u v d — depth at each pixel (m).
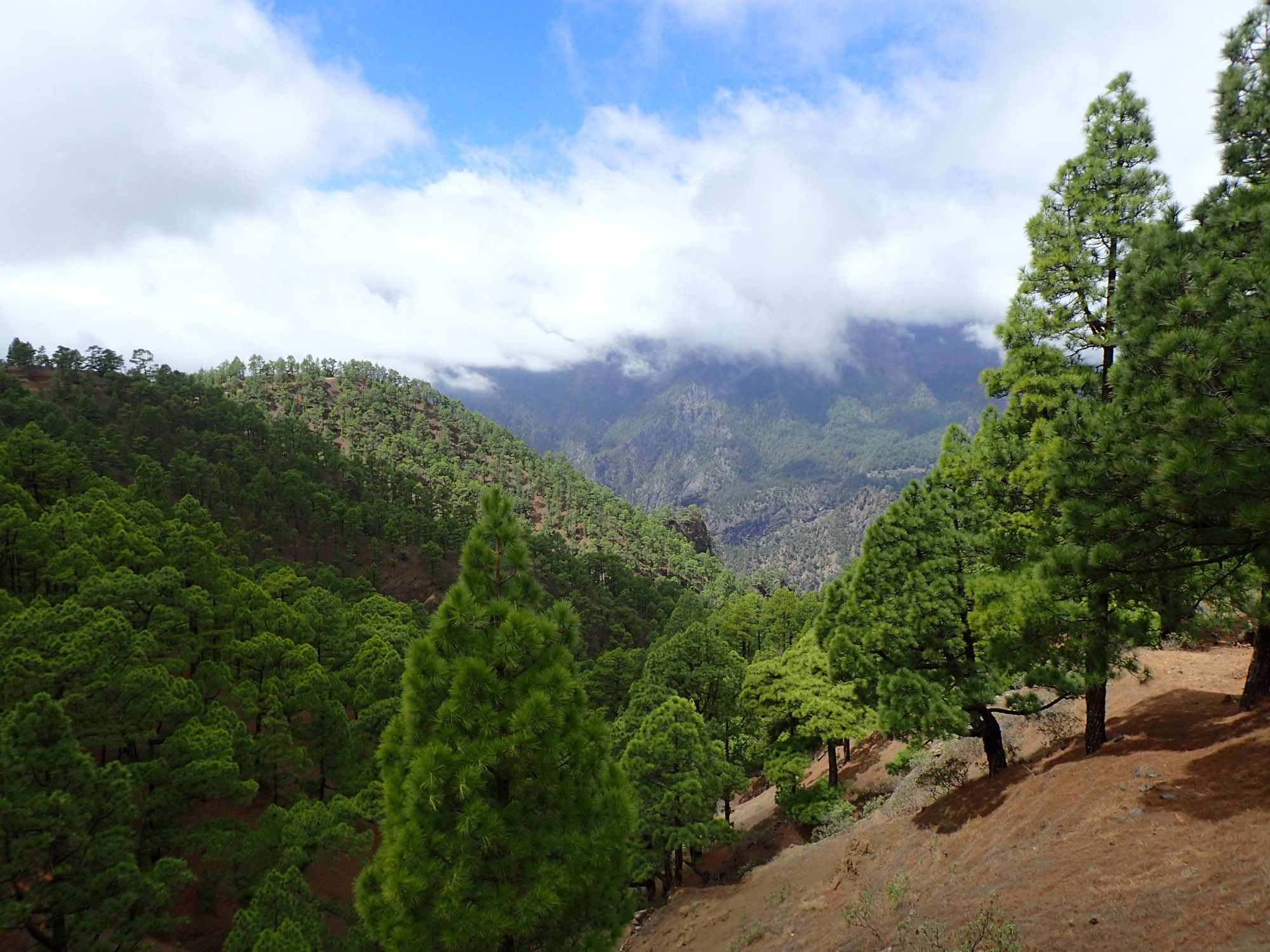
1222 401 8.55
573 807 9.57
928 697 17.89
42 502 59.88
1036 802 15.66
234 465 124.06
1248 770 12.01
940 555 18.73
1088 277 15.57
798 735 35.28
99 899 16.89
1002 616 14.00
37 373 135.00
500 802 9.37
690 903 25.86
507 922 8.42
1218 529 9.28
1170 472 8.51
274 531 108.69
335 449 164.00
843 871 19.31
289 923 15.66
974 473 18.59
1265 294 8.22
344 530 118.12
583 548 192.88
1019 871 13.03
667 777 28.86
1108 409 10.28
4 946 16.84
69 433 98.00
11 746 16.19
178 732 26.17
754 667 36.16
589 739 9.93
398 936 8.48
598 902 9.55
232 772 25.81
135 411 126.56
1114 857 11.51
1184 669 20.22
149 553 42.75
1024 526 16.25
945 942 11.59
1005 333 17.41
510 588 10.15
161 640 34.47
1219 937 8.08
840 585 24.20
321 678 35.72
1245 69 10.71
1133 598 11.09
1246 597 13.22
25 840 15.63
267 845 25.72
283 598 60.59
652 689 36.78
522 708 9.03
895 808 24.12
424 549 117.31
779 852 32.12
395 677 42.38
